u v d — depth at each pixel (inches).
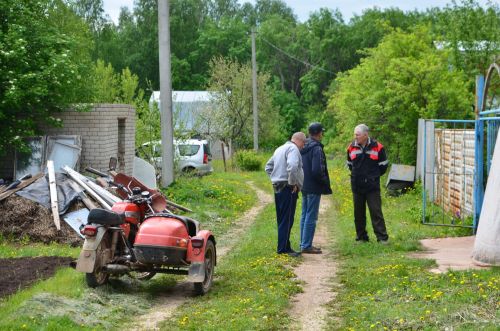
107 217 322.0
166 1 752.3
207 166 1204.5
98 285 327.3
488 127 488.1
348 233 553.6
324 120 2247.8
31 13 633.6
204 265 335.3
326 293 335.9
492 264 372.2
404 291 313.6
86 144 669.9
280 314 290.4
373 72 1006.4
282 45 3280.0
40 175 549.6
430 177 762.8
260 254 450.3
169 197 742.5
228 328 264.1
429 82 924.6
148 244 321.1
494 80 831.1
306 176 460.8
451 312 266.4
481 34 962.1
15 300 289.7
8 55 561.3
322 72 3026.6
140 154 931.3
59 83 609.3
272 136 2058.3
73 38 690.8
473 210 533.3
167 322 281.9
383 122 977.5
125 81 1808.6
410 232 524.4
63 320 264.2
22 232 497.7
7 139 618.5
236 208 750.5
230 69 1937.7
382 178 943.0
